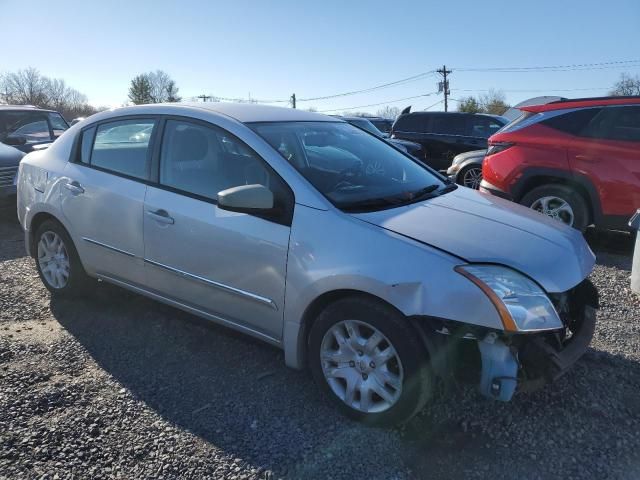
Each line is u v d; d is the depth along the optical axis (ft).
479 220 10.04
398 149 13.97
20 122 35.27
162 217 11.51
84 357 11.66
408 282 8.52
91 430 9.14
